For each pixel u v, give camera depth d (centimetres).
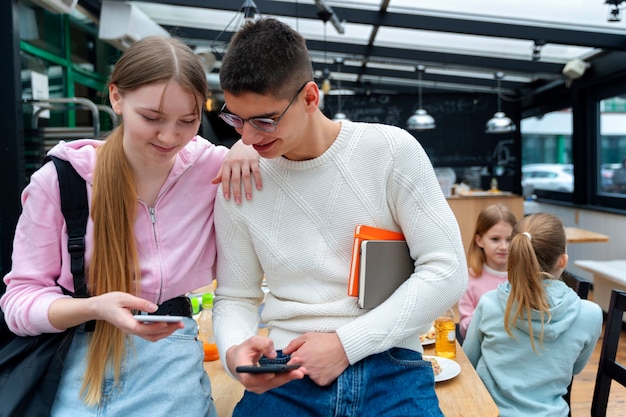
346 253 114
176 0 449
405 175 112
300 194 114
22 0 350
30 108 357
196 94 104
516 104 845
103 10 404
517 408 171
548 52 604
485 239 255
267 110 98
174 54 103
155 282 115
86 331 111
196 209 122
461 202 559
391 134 114
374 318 105
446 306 108
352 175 113
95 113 304
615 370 158
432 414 107
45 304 103
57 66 407
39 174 109
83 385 107
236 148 121
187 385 114
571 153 727
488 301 183
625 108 560
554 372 170
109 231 109
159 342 116
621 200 570
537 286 167
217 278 126
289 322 116
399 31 561
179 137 105
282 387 112
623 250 536
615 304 162
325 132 114
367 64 742
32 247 109
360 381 105
